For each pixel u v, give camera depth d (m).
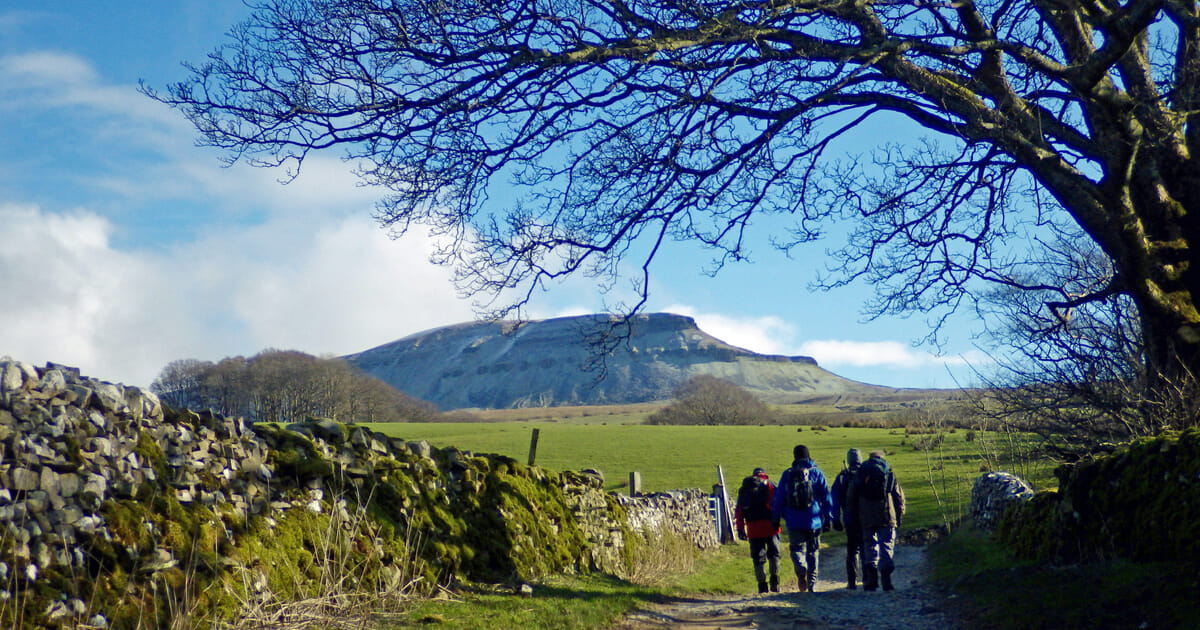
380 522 7.92
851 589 11.11
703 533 20.05
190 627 5.49
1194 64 8.91
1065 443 15.00
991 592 7.88
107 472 5.61
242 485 6.78
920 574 12.90
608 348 10.47
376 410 105.69
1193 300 9.01
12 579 4.75
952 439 40.91
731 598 11.52
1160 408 9.62
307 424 8.08
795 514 11.51
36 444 5.18
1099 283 14.11
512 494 10.45
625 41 8.48
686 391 98.81
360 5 9.02
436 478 9.21
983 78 9.45
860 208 10.80
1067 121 10.74
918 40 8.57
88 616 5.02
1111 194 8.52
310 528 7.16
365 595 7.12
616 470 41.97
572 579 10.41
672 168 9.49
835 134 10.12
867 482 10.67
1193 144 9.27
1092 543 8.10
